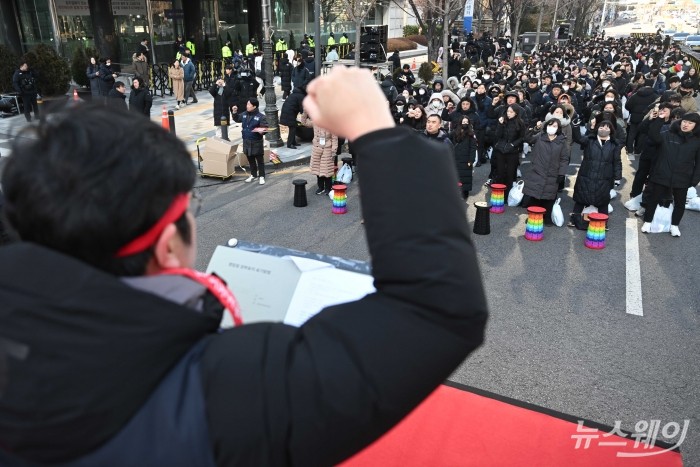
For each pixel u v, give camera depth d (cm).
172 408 60
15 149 62
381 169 64
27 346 56
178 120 1501
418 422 258
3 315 56
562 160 741
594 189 734
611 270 620
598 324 502
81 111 65
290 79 1892
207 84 2080
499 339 474
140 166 61
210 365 62
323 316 67
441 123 764
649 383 415
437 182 64
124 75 2116
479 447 245
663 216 729
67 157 59
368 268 150
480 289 64
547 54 2989
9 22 2194
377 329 62
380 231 64
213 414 60
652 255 663
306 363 62
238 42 2614
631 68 2167
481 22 4234
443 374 64
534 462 238
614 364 439
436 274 61
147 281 65
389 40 3609
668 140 692
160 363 60
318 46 1338
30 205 60
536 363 439
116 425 57
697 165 689
